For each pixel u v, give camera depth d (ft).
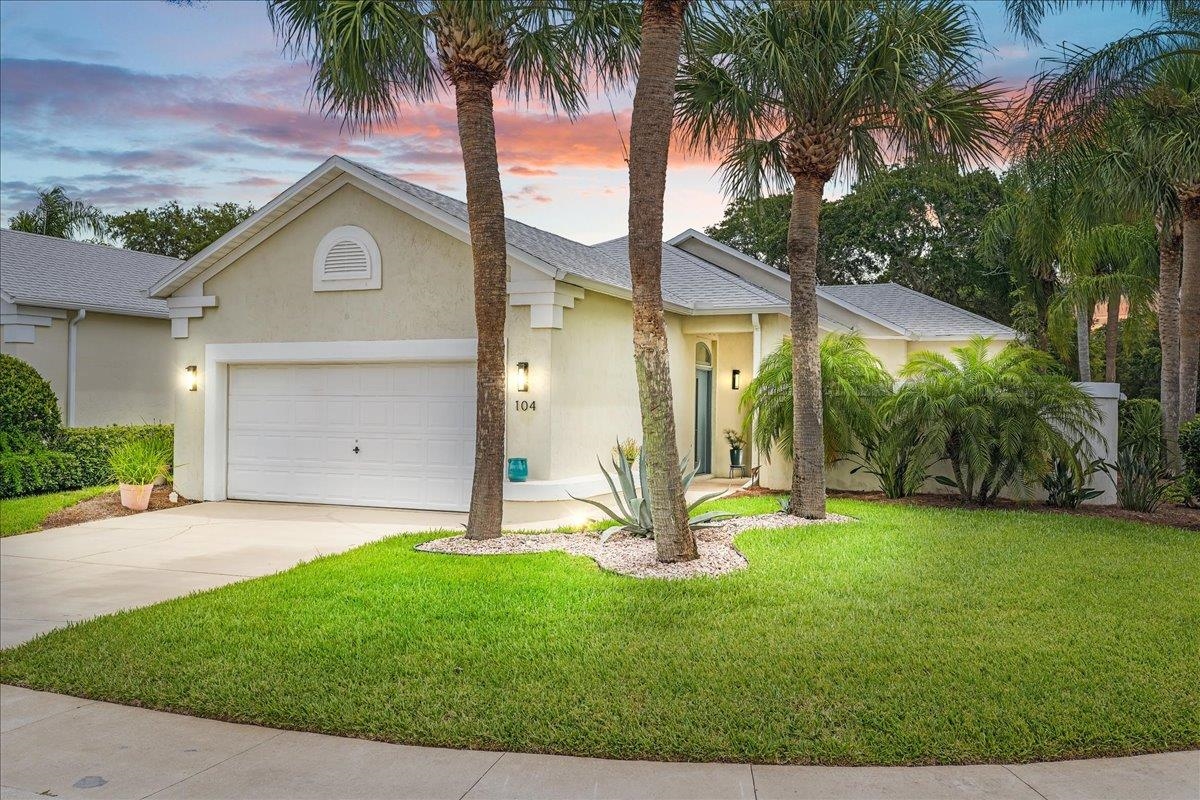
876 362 47.85
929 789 13.15
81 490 49.21
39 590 26.89
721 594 24.00
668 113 28.02
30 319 54.08
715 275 58.75
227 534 36.88
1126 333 72.43
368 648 19.58
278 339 45.19
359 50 28.86
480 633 20.58
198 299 46.73
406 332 42.37
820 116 36.55
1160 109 44.80
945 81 35.83
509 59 34.94
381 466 43.78
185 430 47.42
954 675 17.42
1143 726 15.08
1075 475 40.45
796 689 16.69
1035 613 22.07
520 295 39.58
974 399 40.78
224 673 18.24
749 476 58.65
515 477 38.81
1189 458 43.91
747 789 13.20
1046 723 15.17
